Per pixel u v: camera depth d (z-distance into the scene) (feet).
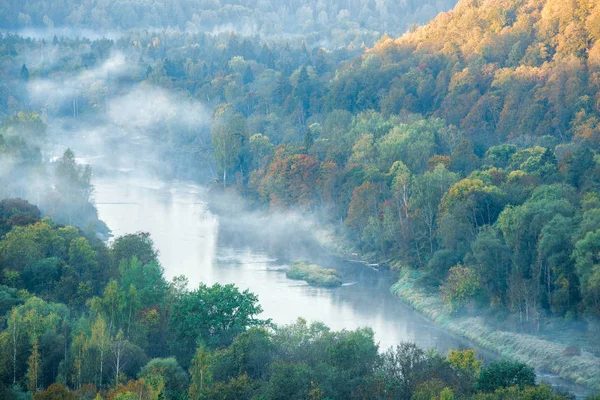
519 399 594.65
